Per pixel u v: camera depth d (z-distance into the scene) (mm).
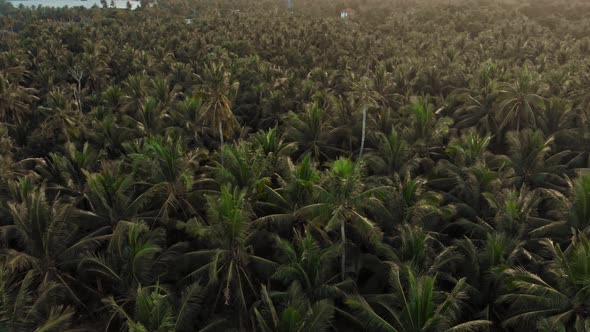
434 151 28797
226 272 16859
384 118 29781
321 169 29094
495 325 16328
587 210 17266
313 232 18953
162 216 20219
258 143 24734
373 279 17844
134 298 16031
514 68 39250
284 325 12742
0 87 32938
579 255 13078
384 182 22141
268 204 19672
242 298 16234
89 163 24688
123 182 19625
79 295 17938
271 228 19938
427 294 12398
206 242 19703
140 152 24125
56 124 31172
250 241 18672
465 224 19562
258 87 38969
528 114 30062
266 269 17312
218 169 21281
